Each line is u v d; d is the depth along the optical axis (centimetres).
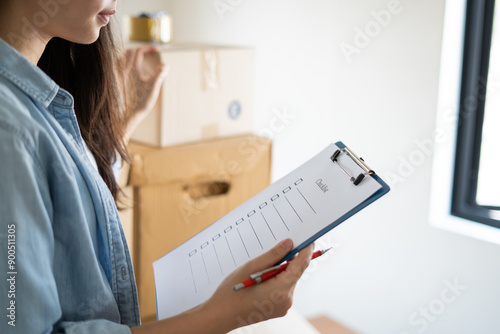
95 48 86
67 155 63
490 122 161
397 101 162
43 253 56
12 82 60
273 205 71
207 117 154
